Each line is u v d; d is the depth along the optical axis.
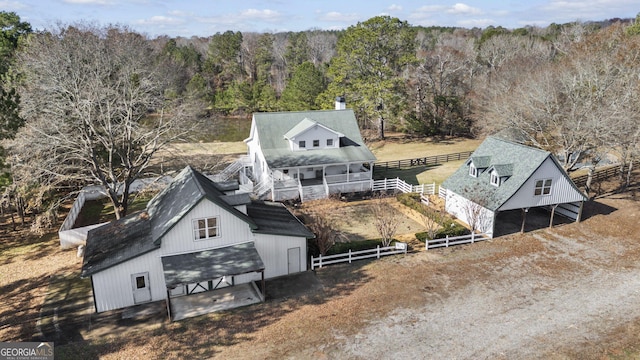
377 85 61.41
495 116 51.59
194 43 148.75
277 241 25.56
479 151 35.88
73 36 54.72
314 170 42.53
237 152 61.72
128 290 22.69
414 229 33.34
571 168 41.31
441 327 20.86
